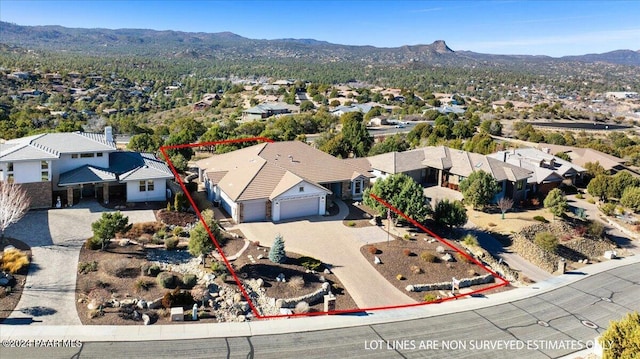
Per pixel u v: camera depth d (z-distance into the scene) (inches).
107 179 1625.2
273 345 952.3
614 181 2257.6
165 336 948.0
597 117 6028.5
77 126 2662.4
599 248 1813.5
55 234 1355.8
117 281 1115.9
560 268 1547.7
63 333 921.5
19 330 918.4
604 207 2139.5
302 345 960.9
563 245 1766.7
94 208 1600.6
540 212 2042.3
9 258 1141.1
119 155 1823.3
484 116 5167.3
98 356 861.2
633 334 814.5
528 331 1103.0
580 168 2559.1
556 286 1423.5
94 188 1717.5
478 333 1073.5
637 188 2172.7
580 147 3393.2
